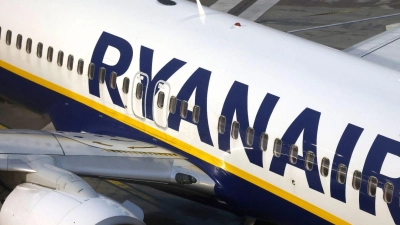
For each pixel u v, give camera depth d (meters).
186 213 52.22
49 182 40.41
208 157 46.00
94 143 47.28
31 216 38.06
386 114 40.22
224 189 45.88
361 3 103.94
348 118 40.72
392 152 38.50
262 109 43.53
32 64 55.56
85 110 52.75
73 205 37.88
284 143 42.34
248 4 102.56
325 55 46.78
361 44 59.81
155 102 48.28
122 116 50.41
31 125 65.38
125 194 54.81
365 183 39.12
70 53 52.84
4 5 57.66
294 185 42.31
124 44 50.50
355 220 40.22
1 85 59.16
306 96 42.72
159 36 49.88
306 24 94.19
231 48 47.66
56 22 54.19
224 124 44.97
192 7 53.72
